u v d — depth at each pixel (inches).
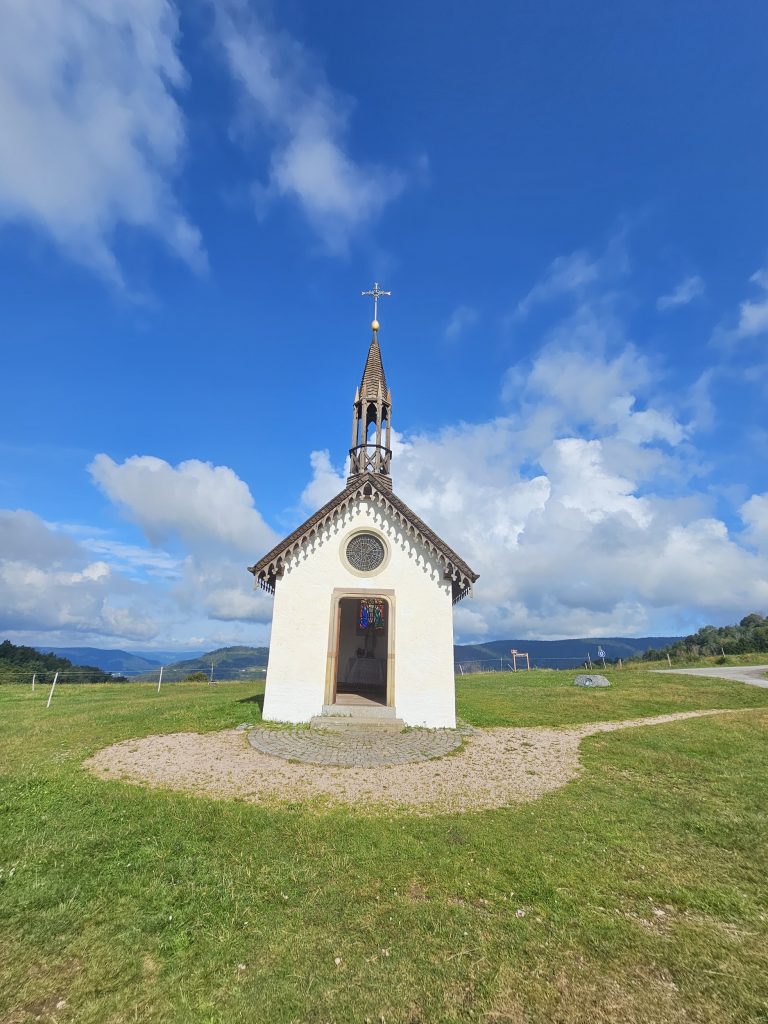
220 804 385.7
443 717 689.6
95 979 199.2
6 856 297.3
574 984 198.2
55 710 875.4
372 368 948.6
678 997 192.4
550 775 474.9
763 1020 181.8
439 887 268.5
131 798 393.1
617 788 435.8
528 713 802.8
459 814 374.9
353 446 920.3
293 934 226.8
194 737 601.0
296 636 722.2
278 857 300.0
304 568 750.5
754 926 237.1
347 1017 181.5
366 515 773.9
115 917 238.1
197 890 262.1
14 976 200.7
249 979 199.5
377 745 577.3
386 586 741.3
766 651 2069.4
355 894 260.5
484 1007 186.2
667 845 321.4
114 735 607.2
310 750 550.9
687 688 1082.7
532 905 253.0
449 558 737.0
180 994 191.5
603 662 2065.7
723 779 458.3
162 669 1339.8
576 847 317.1
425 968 205.8
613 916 243.3
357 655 1010.7
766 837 332.2
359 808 387.5
